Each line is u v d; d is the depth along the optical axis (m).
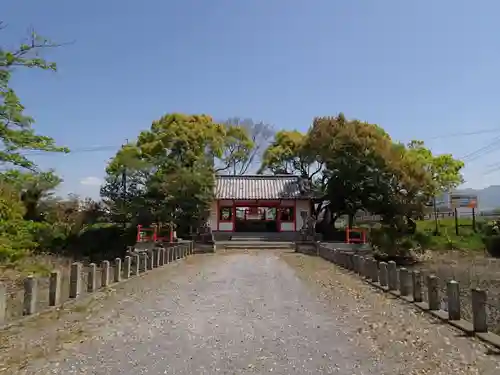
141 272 16.23
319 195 33.28
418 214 29.72
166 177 30.59
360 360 6.25
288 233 33.41
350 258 16.97
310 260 21.48
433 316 9.05
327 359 6.29
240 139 46.16
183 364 6.03
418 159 32.69
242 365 6.00
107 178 33.75
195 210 30.27
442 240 32.31
